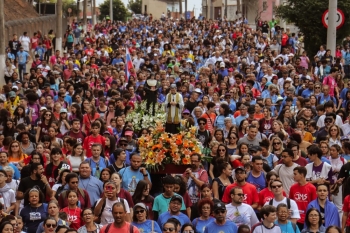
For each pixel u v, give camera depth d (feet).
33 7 414.82
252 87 182.29
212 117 145.18
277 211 86.53
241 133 133.90
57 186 101.86
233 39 328.08
